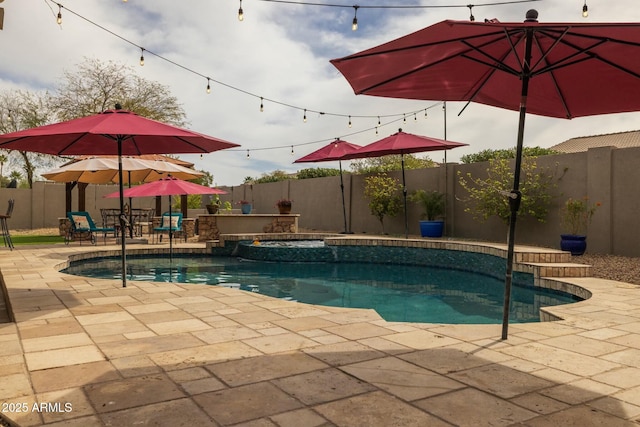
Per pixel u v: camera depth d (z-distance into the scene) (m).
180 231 14.77
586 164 10.09
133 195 10.45
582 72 3.79
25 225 19.75
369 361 3.13
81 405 2.39
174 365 3.02
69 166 11.56
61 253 10.15
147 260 11.20
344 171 21.30
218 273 9.39
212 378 2.79
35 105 22.61
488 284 8.23
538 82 4.16
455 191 13.43
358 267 10.56
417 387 2.66
